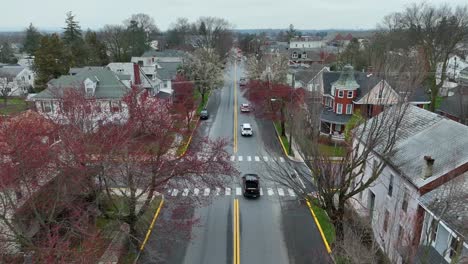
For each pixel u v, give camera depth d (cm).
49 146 2086
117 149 2070
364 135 2439
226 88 8169
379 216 2222
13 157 1873
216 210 2717
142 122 2222
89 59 8450
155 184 2094
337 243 1812
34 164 1869
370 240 1922
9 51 11631
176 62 8406
